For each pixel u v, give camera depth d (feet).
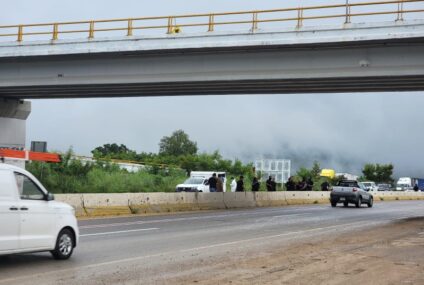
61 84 116.88
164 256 40.14
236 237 54.19
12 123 151.02
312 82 103.91
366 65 94.84
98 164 150.61
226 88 115.34
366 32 92.22
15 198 34.50
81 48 110.63
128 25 109.09
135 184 135.64
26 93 137.28
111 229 59.52
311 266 36.24
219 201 107.34
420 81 99.45
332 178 252.01
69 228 38.37
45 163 121.29
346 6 94.07
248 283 30.22
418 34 88.74
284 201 131.85
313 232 60.64
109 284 29.48
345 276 32.76
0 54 116.06
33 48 114.52
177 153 400.47
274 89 114.73
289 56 100.22
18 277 31.09
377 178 343.87
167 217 79.92
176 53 106.52
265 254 41.78
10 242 33.83
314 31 95.40
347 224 72.90
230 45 100.01
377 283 30.81
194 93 124.16
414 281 31.60
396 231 63.10
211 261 37.96
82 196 77.51
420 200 201.77
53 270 33.58
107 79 113.19
